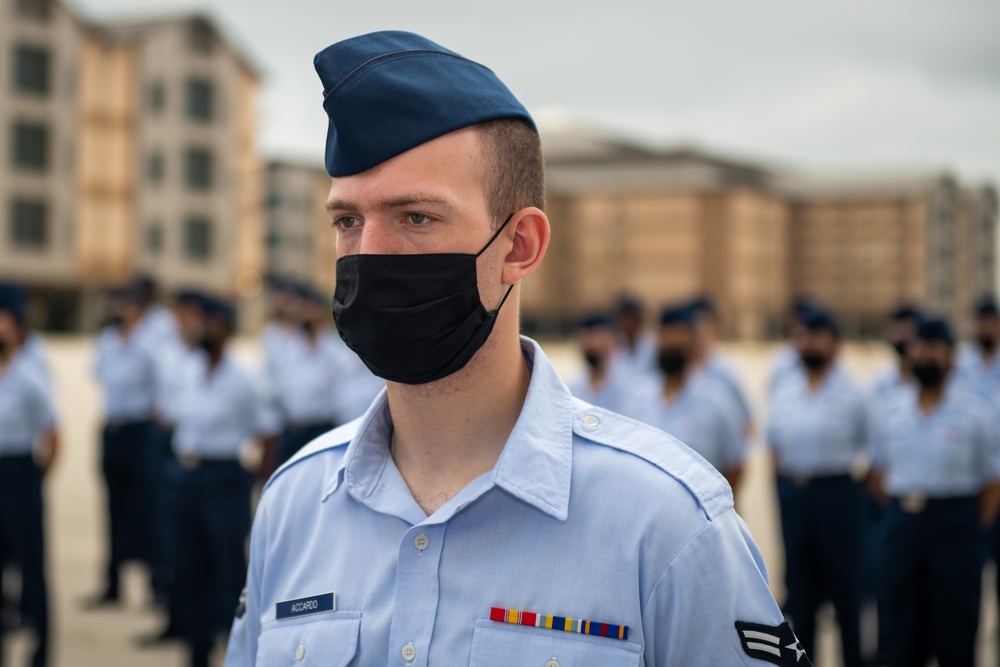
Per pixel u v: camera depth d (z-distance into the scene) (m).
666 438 1.32
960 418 5.27
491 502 1.26
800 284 92.12
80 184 50.72
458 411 1.30
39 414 5.72
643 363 8.88
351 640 1.27
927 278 90.88
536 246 1.30
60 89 49.41
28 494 5.66
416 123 1.20
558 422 1.31
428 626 1.22
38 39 48.66
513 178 1.27
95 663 5.99
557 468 1.26
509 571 1.23
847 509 6.05
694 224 78.69
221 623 5.84
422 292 1.21
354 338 1.26
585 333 7.67
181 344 7.72
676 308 6.11
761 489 11.71
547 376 1.35
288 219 78.81
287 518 1.42
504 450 1.26
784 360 6.77
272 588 1.41
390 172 1.21
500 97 1.26
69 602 7.29
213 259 54.88
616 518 1.22
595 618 1.19
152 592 7.21
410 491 1.33
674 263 79.31
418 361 1.24
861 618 5.98
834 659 6.22
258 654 1.36
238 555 5.90
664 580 1.20
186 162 53.66
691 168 80.06
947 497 5.27
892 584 5.40
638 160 82.69
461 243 1.22
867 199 90.56
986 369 8.04
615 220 80.69
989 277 114.12
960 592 5.27
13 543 5.64
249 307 59.62
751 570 1.26
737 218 79.25
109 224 52.50
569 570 1.21
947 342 5.31
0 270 48.50
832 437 6.04
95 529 9.52
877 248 90.38
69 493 11.22
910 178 93.00
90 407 20.08
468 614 1.22
